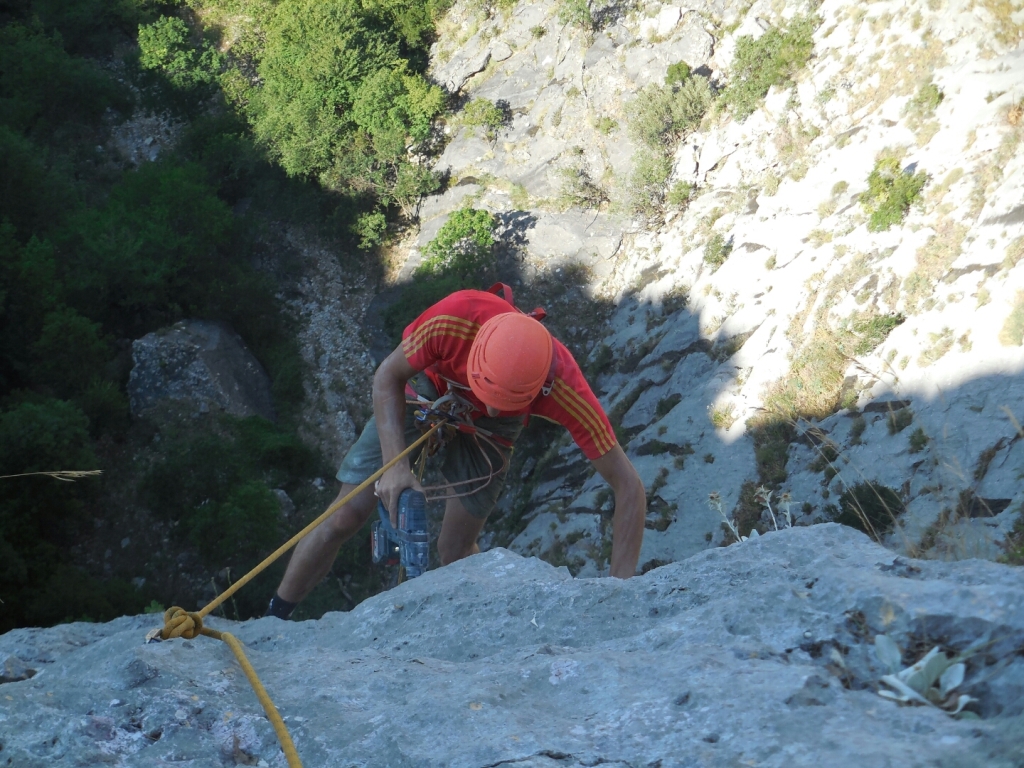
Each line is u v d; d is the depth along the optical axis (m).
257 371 27.50
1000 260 19.52
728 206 26.27
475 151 30.12
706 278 25.47
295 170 29.44
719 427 22.19
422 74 31.89
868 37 25.16
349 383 27.91
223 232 28.08
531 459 25.86
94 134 30.66
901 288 20.94
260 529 22.38
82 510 23.06
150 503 23.50
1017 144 20.83
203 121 30.75
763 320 23.39
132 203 28.05
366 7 31.48
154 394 25.47
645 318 26.50
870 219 22.45
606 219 28.62
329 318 29.00
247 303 27.88
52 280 25.30
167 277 27.38
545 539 23.25
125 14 33.12
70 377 24.80
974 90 22.27
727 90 27.38
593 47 29.77
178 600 22.56
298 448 25.61
